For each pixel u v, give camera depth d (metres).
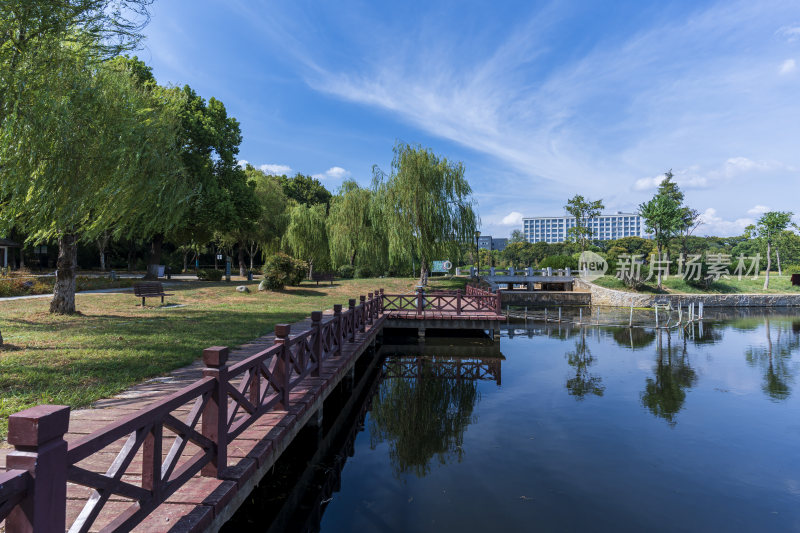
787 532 3.86
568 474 5.02
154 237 25.27
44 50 6.40
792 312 27.97
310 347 5.79
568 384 9.55
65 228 8.86
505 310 27.58
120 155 8.12
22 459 1.44
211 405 2.90
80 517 1.66
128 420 1.93
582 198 52.31
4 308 10.79
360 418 7.24
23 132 6.47
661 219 32.69
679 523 3.98
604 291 32.38
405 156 22.83
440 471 5.09
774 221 34.38
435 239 23.62
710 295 31.12
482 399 8.36
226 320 10.72
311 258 31.62
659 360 12.35
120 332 8.33
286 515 4.03
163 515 2.43
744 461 5.44
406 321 15.02
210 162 24.45
